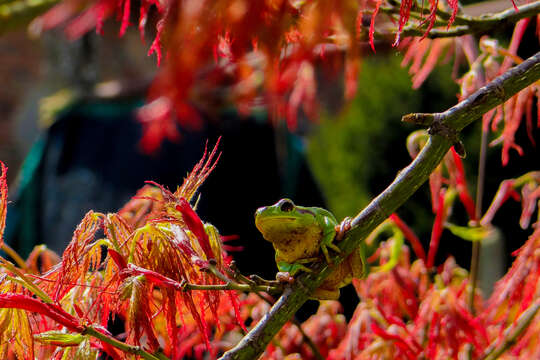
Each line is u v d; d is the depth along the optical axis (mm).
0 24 847
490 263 1216
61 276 683
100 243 690
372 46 636
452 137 668
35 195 1780
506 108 766
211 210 1577
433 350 780
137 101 1789
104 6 523
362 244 708
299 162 1702
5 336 680
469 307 811
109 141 1774
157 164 1657
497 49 772
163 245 688
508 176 1793
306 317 1199
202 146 1600
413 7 706
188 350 801
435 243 818
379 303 829
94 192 1715
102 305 708
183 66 511
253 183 1603
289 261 699
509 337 760
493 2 862
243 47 589
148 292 691
